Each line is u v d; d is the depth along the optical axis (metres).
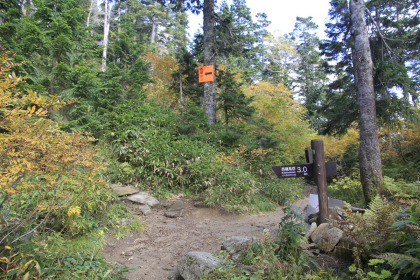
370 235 2.65
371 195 7.04
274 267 2.61
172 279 3.34
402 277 2.11
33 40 7.10
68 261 3.12
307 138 14.32
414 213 2.14
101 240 4.12
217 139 9.05
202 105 13.54
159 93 14.10
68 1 8.84
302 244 3.24
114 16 28.64
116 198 5.52
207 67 11.21
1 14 8.52
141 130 7.66
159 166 7.01
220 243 4.60
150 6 27.41
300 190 10.18
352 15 8.11
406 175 8.66
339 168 14.20
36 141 2.35
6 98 2.21
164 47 25.72
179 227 5.40
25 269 2.53
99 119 7.79
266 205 7.38
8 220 2.76
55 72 7.30
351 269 2.41
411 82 8.67
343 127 10.70
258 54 27.97
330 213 4.20
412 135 10.84
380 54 9.93
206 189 6.96
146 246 4.41
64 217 3.76
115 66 9.48
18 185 2.49
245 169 8.73
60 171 2.69
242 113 10.92
